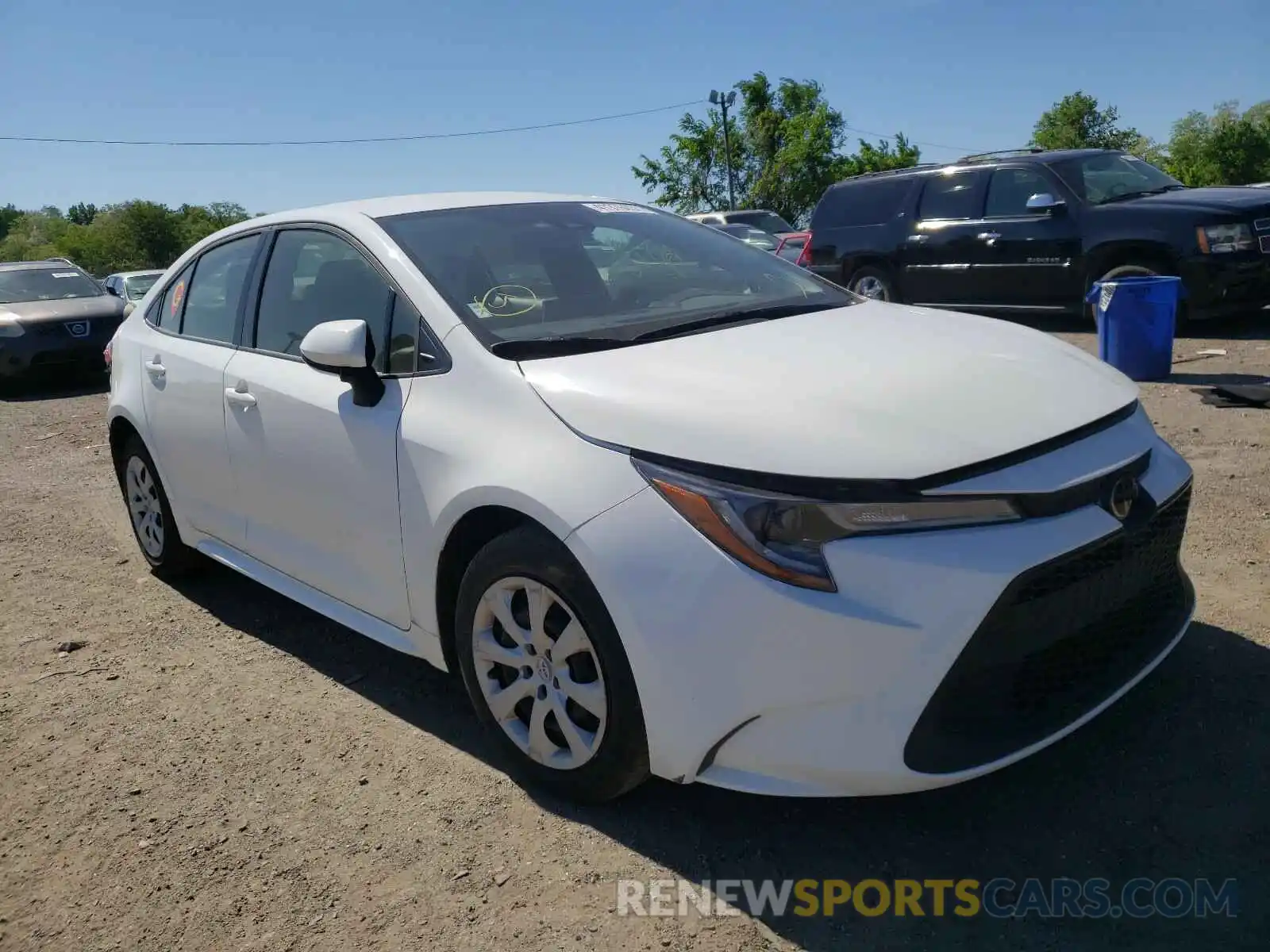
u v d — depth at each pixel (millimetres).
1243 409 6668
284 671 3959
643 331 3098
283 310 3822
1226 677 3219
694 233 4125
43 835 2990
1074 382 2824
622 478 2516
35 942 2545
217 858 2799
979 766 2336
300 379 3574
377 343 3346
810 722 2314
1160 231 9352
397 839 2807
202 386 4098
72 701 3826
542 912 2475
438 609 3113
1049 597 2379
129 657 4195
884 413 2486
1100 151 10711
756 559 2314
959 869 2510
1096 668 2580
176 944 2488
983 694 2365
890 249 11648
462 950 2379
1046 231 10203
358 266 3512
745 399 2555
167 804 3084
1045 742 2430
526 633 2816
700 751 2416
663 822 2773
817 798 2828
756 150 44656
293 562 3775
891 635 2242
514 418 2809
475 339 3041
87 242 75750
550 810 2873
